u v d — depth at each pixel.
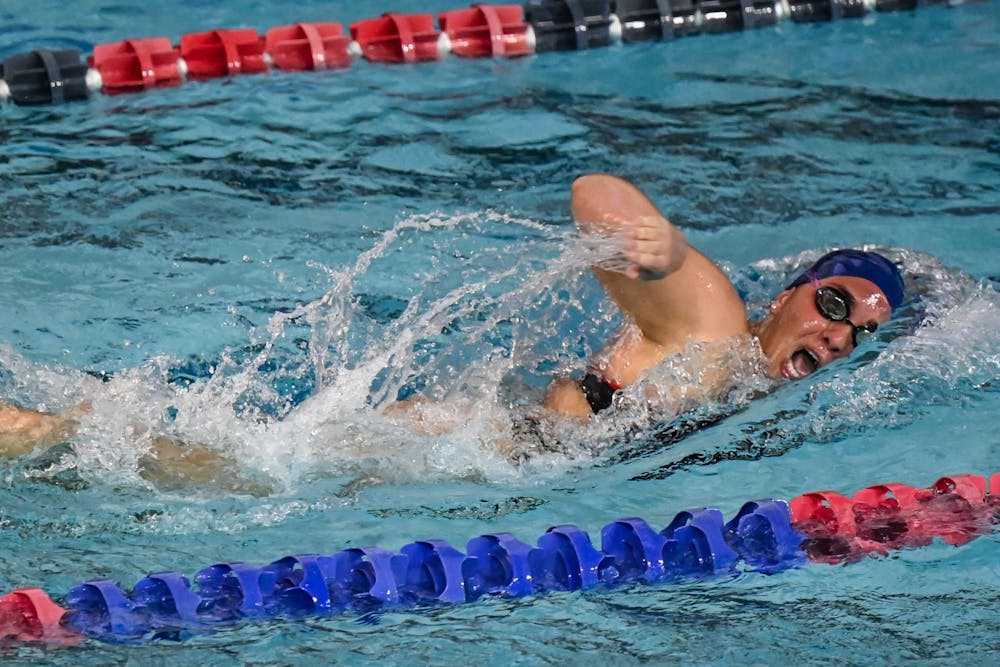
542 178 15.71
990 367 11.51
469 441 10.45
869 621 8.08
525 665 7.53
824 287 11.56
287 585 8.37
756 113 17.88
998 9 21.77
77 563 8.64
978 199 15.34
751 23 21.19
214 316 12.52
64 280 13.12
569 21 20.58
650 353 11.04
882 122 17.56
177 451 10.08
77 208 14.71
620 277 10.70
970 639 7.82
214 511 9.43
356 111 17.77
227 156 16.20
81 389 11.02
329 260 13.65
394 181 15.62
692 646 7.78
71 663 7.41
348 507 9.56
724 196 15.42
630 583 8.56
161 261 13.56
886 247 13.76
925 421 10.79
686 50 20.41
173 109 17.69
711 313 11.02
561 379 11.23
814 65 19.69
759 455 10.38
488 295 12.77
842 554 8.89
